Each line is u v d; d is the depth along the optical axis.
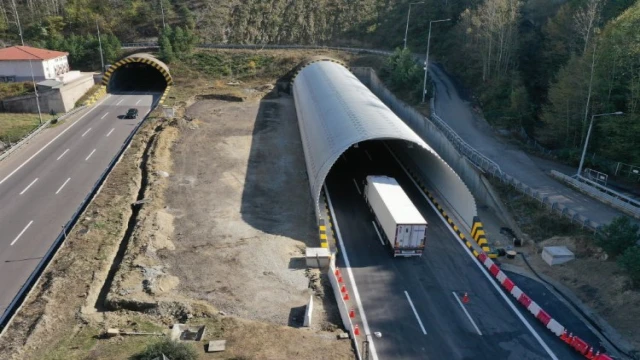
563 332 22.73
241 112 55.16
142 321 21.97
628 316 23.55
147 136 45.72
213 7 82.69
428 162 39.38
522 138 45.94
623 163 37.62
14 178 37.09
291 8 82.44
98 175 37.84
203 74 67.31
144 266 25.89
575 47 49.34
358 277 27.19
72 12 81.31
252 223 31.69
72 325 21.22
